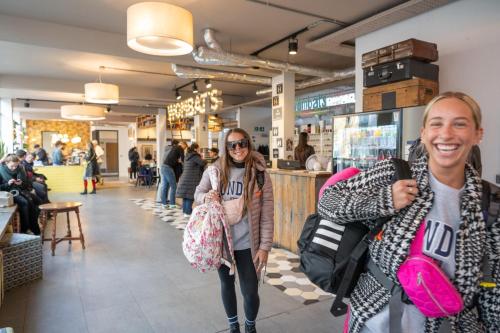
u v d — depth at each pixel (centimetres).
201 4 423
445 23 374
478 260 95
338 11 443
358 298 114
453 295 92
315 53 643
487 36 338
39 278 337
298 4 423
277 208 452
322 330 244
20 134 1269
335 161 393
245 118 1159
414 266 95
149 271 361
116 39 534
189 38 346
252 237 210
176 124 1344
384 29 445
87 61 707
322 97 859
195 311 272
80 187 1095
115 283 328
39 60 695
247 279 210
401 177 107
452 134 96
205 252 197
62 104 1169
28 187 553
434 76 352
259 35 536
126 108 1265
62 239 430
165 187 783
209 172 221
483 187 100
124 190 1123
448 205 100
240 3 420
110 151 1895
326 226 122
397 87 346
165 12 327
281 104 709
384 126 343
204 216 204
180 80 897
